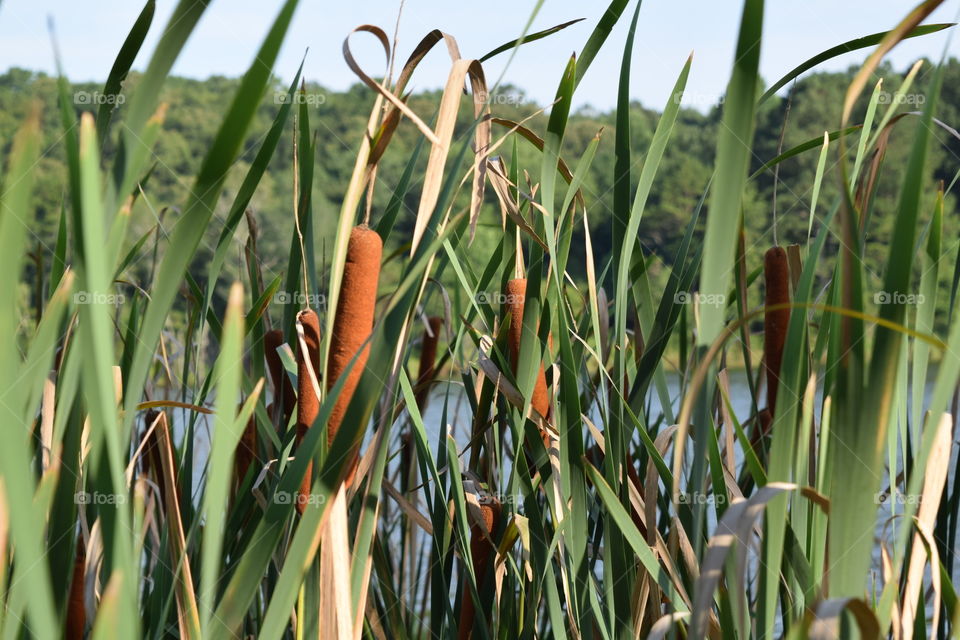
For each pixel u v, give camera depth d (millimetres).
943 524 1524
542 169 1344
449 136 1058
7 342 681
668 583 1300
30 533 725
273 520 919
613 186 1456
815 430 1408
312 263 1473
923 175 828
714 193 938
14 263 660
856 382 884
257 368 1706
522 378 1442
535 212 1755
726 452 1520
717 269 952
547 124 1336
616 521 1281
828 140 1416
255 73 718
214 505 893
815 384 1238
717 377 1318
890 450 1365
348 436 911
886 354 861
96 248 688
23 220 654
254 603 1771
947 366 1023
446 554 1644
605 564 1403
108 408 724
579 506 1426
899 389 1427
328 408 920
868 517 894
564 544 1515
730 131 926
